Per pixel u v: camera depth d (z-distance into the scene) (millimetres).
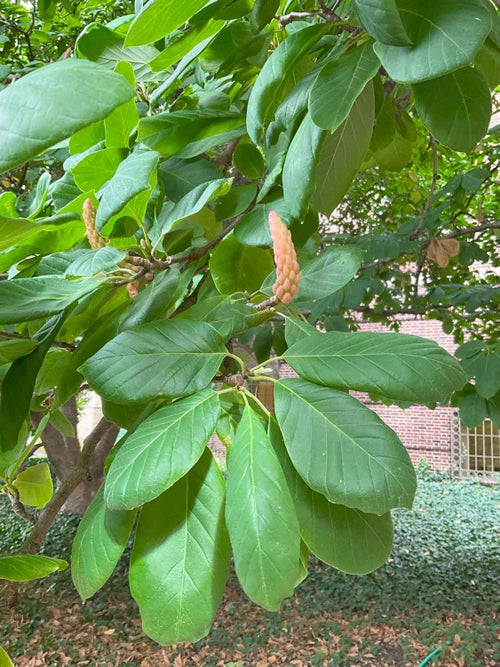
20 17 4648
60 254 1391
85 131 1477
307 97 1220
